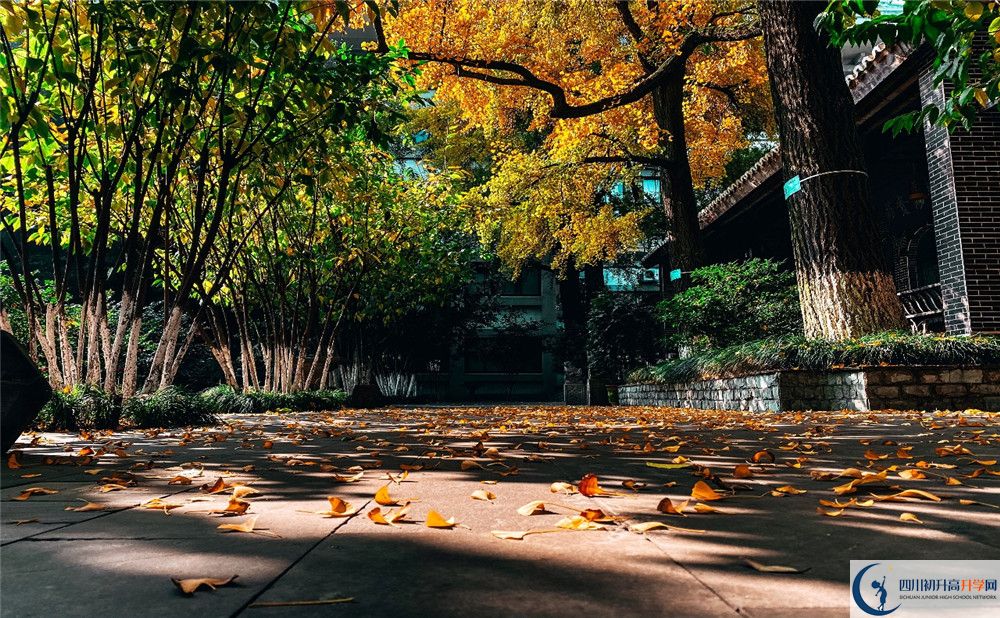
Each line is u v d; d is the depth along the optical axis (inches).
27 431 240.1
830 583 58.6
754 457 147.7
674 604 53.2
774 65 398.3
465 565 65.4
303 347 521.0
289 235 489.1
